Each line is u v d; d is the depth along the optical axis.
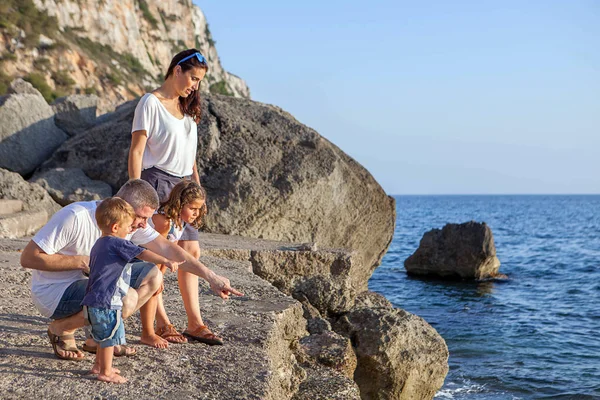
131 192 4.09
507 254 41.78
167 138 4.82
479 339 16.17
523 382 12.53
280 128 12.45
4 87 44.53
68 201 11.53
